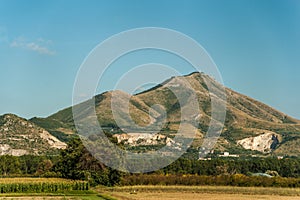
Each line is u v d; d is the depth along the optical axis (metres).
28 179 131.00
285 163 172.25
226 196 99.75
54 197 93.88
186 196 97.81
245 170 160.75
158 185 127.00
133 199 86.75
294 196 103.06
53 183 112.31
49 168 158.88
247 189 119.88
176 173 140.12
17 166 181.62
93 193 105.12
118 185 127.25
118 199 85.19
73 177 133.38
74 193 105.12
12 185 109.12
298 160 181.12
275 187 128.38
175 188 119.06
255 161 169.75
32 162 187.88
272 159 178.00
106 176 126.75
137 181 127.69
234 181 130.25
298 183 130.50
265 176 138.75
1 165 177.38
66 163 137.75
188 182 128.50
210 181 129.88
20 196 97.56
